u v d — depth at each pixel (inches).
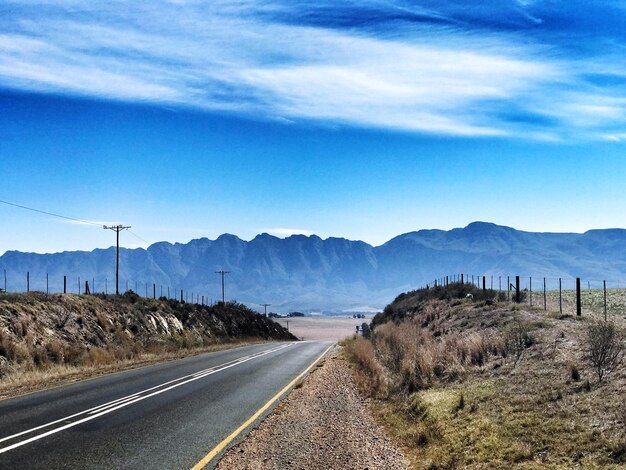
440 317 1210.6
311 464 352.5
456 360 641.6
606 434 325.7
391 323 1605.6
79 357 922.7
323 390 648.4
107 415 467.5
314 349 1417.3
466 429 395.2
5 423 428.5
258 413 498.9
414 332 1077.8
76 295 1253.1
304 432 436.1
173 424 442.3
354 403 581.9
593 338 504.7
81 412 478.0
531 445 338.6
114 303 1370.6
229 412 500.1
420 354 703.1
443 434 405.1
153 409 501.4
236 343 1939.0
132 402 534.6
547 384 459.5
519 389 466.6
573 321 777.6
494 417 406.6
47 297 1109.7
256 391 630.5
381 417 524.1
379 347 1178.6
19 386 645.9
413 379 614.2
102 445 369.4
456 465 343.9
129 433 405.7
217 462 343.0
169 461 340.2
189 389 633.0
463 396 486.3
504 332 747.4
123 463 332.2
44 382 685.9
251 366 914.7
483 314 1047.0
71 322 1068.5
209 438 400.8
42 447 359.6
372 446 408.5
